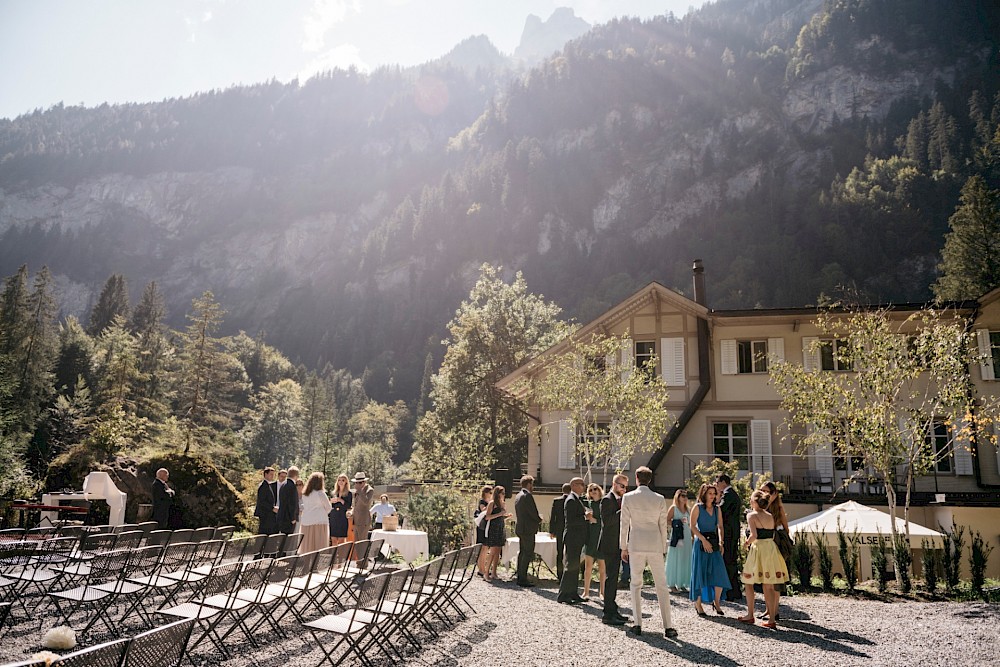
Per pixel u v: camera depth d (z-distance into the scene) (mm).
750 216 167750
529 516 12562
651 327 26734
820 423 15758
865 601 11734
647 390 22531
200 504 19078
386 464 72062
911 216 131000
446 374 44875
